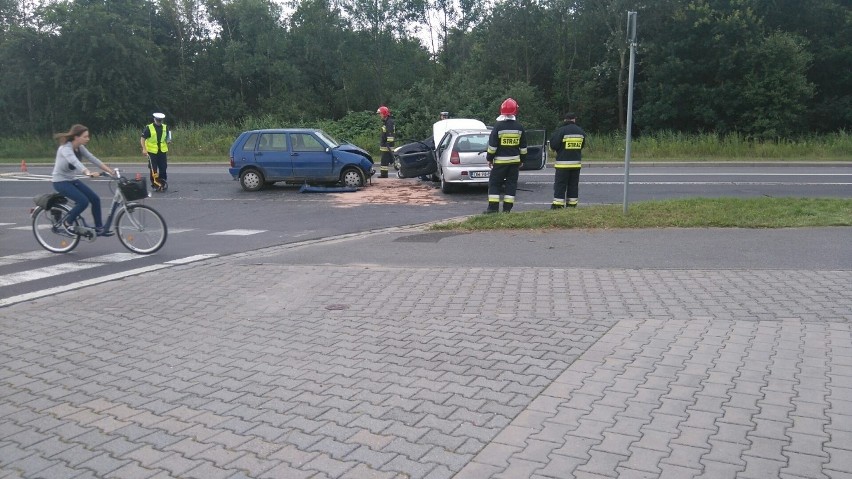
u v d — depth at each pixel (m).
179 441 4.38
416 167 19.91
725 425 4.41
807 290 7.48
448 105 40.69
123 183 10.75
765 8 45.72
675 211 12.00
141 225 10.84
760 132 42.19
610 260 9.11
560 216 11.72
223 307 7.52
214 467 4.03
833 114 46.09
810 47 46.12
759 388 4.97
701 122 44.69
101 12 45.41
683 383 5.09
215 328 6.78
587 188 18.73
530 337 6.19
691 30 43.28
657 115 44.66
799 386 4.99
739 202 12.99
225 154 34.03
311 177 18.89
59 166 10.62
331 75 55.97
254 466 4.03
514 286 7.96
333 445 4.26
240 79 54.38
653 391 4.95
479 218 11.96
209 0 55.50
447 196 17.50
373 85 55.03
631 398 4.84
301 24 56.09
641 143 31.48
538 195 17.53
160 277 9.08
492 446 4.20
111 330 6.80
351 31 54.75
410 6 55.16
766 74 41.88
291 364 5.71
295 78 53.69
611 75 47.88
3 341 6.53
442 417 4.61
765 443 4.16
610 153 31.16
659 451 4.09
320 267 9.23
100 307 7.66
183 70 54.28
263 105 53.75
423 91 41.38
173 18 55.00
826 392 4.88
